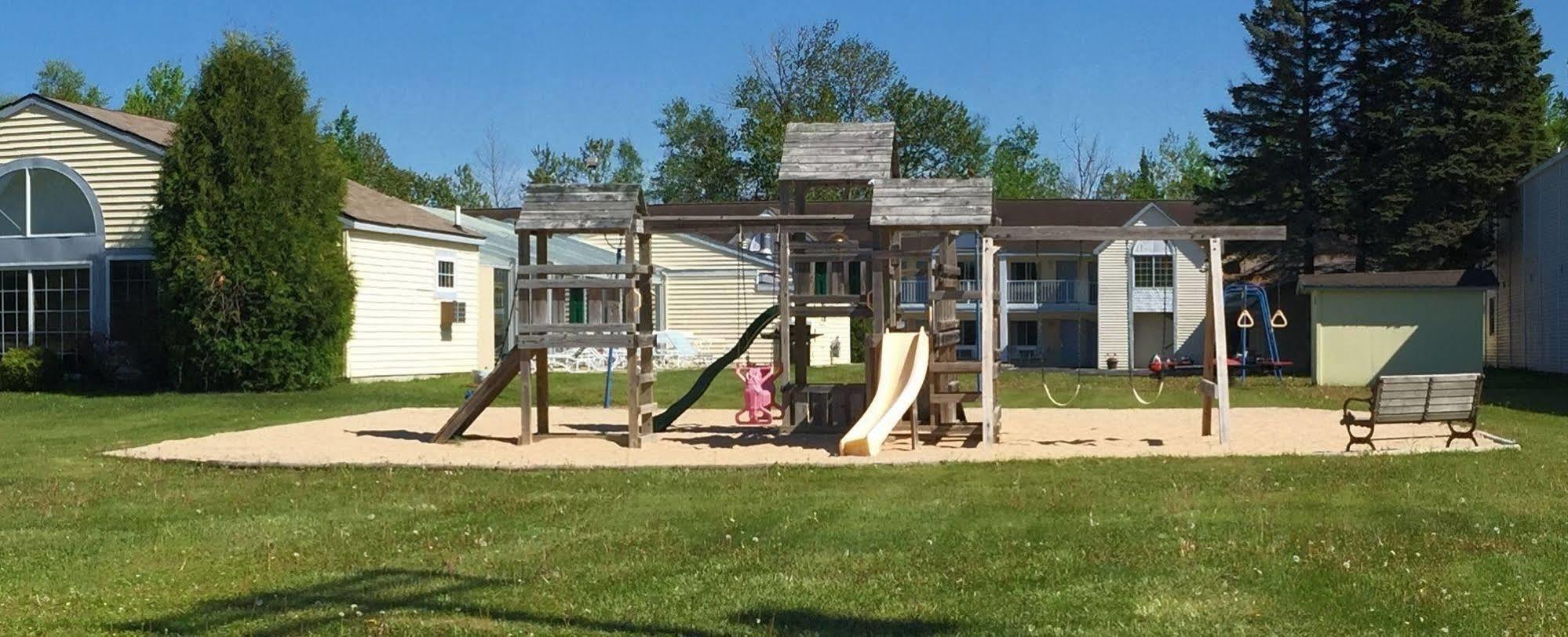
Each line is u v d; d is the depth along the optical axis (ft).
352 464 46.11
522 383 53.78
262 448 52.44
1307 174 139.85
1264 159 139.74
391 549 30.55
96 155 91.61
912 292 152.25
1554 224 118.01
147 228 90.58
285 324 85.05
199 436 58.95
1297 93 138.31
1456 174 130.62
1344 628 22.61
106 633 23.12
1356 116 137.18
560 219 52.85
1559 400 78.59
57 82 221.66
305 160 86.28
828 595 25.31
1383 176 134.00
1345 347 95.09
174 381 86.94
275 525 34.06
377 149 256.93
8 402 78.74
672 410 60.23
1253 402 77.41
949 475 41.60
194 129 84.23
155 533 32.96
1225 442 51.03
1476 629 22.48
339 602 25.30
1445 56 132.57
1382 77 134.10
